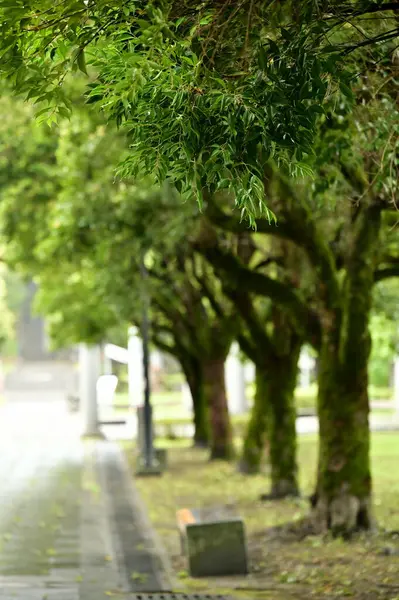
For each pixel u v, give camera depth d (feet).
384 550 49.85
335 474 54.13
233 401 199.21
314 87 21.13
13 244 106.22
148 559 53.01
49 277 126.41
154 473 96.43
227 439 109.60
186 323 108.78
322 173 38.29
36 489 85.71
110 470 103.40
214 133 20.88
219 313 107.14
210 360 108.88
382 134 31.40
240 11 23.16
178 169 21.22
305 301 61.46
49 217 88.33
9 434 156.56
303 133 21.15
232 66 22.89
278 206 50.90
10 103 79.36
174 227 60.08
